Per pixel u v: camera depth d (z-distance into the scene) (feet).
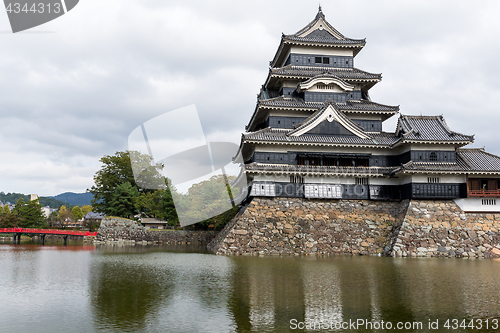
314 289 84.99
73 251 185.16
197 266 120.57
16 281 96.17
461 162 174.60
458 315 66.54
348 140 179.73
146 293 81.76
